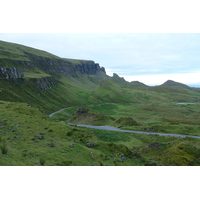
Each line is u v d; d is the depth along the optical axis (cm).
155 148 6078
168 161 4891
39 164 2823
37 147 3772
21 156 2958
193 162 4641
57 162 3150
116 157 4353
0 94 14312
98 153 4216
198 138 8344
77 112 15612
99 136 7956
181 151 5116
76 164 3253
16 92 17512
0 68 18825
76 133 5497
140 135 9044
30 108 8538
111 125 12094
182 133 9850
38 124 5731
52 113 17775
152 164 4378
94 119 13425
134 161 4359
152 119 18762
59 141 4478
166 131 10206
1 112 6481
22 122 5616
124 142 7719
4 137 4038
